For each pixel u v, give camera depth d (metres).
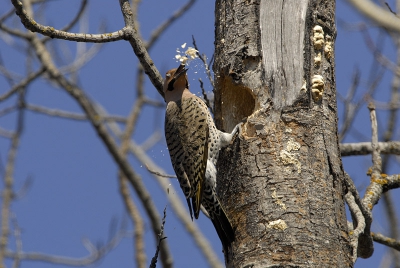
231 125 11.13
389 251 16.58
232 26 10.33
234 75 10.08
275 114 9.51
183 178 11.64
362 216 10.05
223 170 9.84
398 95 17.59
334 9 10.20
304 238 8.51
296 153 9.15
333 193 9.00
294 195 8.81
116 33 10.24
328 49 9.82
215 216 9.70
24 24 9.41
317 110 9.48
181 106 11.95
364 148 13.45
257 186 9.05
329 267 8.40
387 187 11.48
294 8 9.86
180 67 12.08
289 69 9.66
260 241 8.66
